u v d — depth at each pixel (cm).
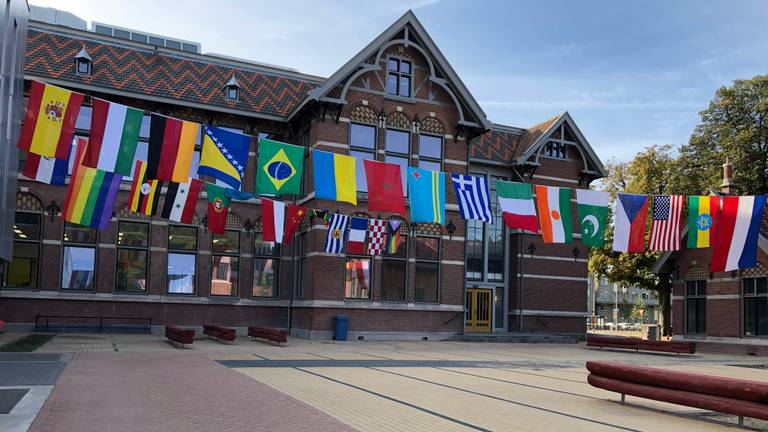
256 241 2972
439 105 3056
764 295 2719
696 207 2117
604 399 1266
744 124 4125
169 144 1586
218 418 926
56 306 2605
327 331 2742
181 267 2827
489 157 3453
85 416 912
